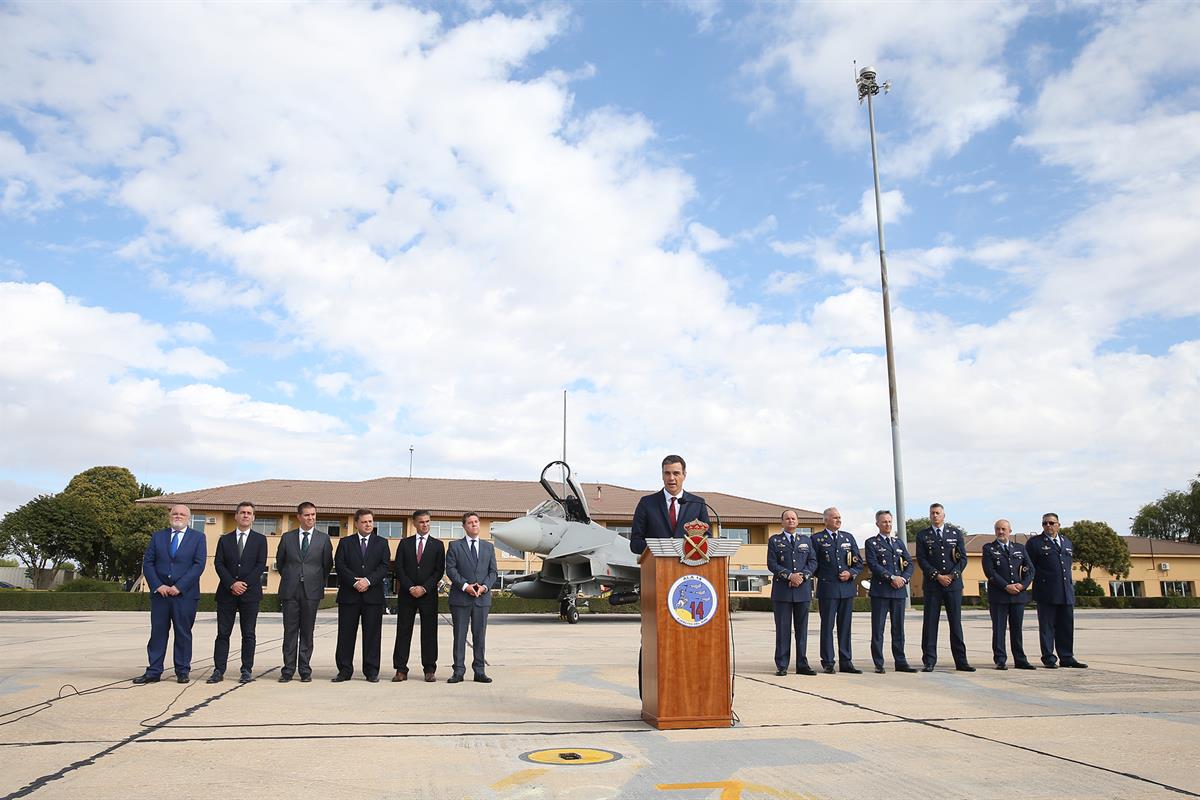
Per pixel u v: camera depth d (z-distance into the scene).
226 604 8.98
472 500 45.22
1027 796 4.14
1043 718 6.48
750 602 36.84
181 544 8.80
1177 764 4.85
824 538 10.12
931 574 10.45
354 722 6.25
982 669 10.64
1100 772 4.64
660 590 6.03
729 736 5.66
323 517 43.44
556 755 5.04
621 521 45.19
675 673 5.98
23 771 4.62
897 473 26.70
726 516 45.16
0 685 8.34
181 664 8.74
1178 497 77.62
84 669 9.91
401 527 43.75
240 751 5.15
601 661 11.60
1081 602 43.91
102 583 43.56
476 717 6.50
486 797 4.08
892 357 27.45
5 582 52.16
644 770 4.64
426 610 9.39
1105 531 54.84
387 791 4.20
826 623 10.01
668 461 6.40
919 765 4.79
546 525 24.03
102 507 52.69
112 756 5.01
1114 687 8.57
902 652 10.28
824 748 5.25
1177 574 60.00
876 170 28.98
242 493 42.84
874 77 29.30
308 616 9.20
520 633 18.83
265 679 9.29
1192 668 10.64
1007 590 10.59
